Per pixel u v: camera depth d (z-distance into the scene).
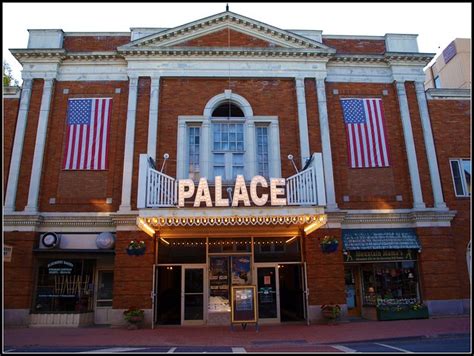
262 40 19.55
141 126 18.14
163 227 16.38
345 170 18.45
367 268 18.38
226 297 16.91
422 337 12.68
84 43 19.39
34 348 11.50
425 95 19.47
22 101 18.25
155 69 18.83
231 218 14.77
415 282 17.80
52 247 16.66
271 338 13.03
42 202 17.39
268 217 14.81
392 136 19.03
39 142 17.78
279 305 16.94
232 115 19.19
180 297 16.84
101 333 14.47
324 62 19.34
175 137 18.22
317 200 14.96
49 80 18.58
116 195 17.56
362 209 17.92
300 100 18.78
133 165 17.61
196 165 18.19
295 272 17.38
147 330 15.23
